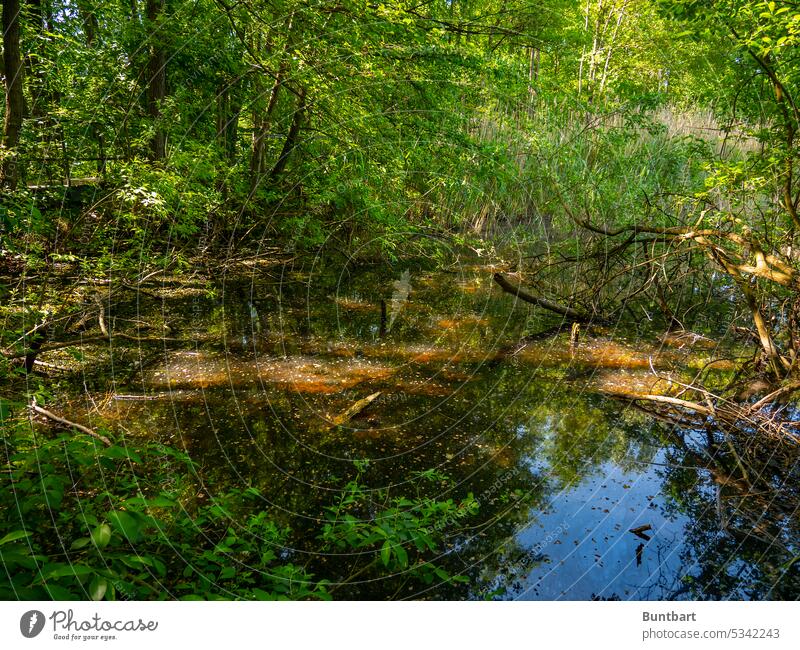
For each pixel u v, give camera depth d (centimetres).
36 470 181
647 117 788
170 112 622
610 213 809
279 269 813
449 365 479
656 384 437
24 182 489
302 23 575
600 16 1125
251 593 189
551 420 379
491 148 665
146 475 280
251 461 312
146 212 564
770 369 415
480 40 693
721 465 320
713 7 363
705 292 671
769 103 407
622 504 286
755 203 442
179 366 450
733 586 226
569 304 658
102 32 648
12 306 416
